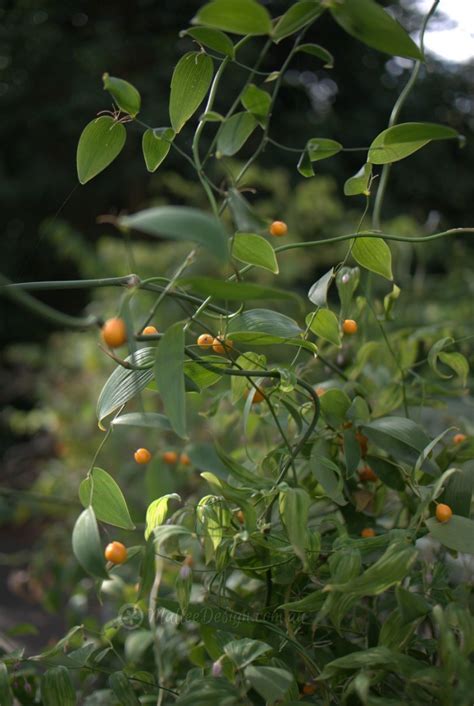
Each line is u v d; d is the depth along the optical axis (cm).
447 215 584
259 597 98
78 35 579
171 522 93
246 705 81
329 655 89
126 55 552
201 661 96
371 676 81
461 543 83
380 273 94
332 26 557
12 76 565
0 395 410
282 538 88
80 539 77
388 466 95
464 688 76
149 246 357
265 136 86
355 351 117
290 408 90
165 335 77
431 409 120
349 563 80
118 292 329
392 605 94
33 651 187
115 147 88
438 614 77
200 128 85
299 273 343
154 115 510
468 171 582
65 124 542
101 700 100
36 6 573
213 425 130
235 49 84
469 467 88
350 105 594
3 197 545
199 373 89
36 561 171
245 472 88
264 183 367
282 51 534
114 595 118
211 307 89
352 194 92
